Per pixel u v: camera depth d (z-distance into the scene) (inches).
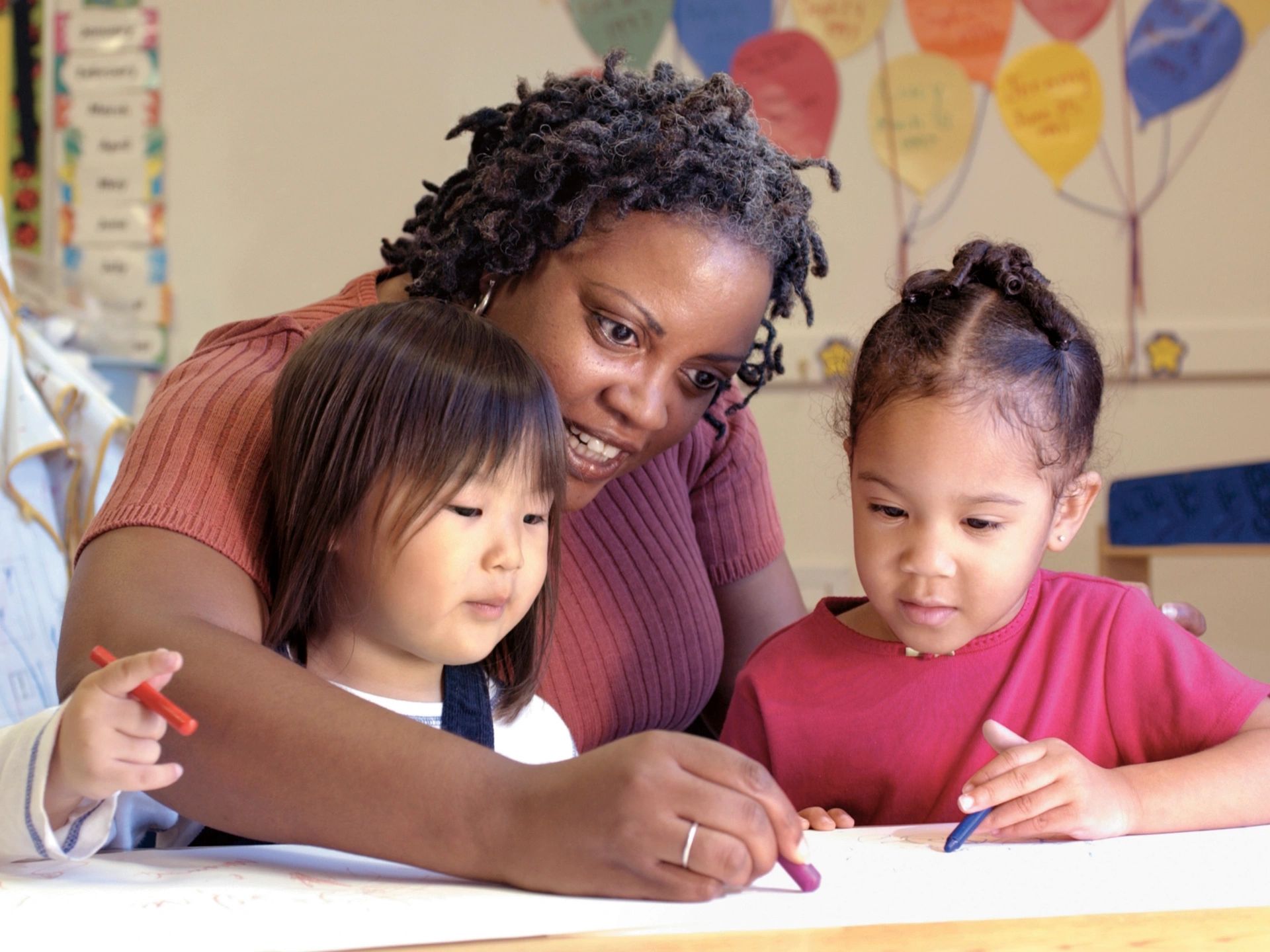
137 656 22.4
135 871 23.8
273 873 23.8
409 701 35.1
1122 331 106.0
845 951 19.1
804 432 109.3
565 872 22.0
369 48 118.0
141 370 119.6
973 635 36.4
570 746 39.8
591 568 44.2
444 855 22.7
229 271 120.1
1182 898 22.0
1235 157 104.8
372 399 31.2
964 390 34.2
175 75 120.0
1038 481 34.8
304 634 33.5
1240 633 102.5
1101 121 106.3
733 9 111.5
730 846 21.4
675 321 35.0
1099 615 37.4
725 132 35.6
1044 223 107.6
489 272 36.4
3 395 55.6
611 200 34.4
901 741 37.6
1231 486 60.6
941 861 25.3
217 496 30.3
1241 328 103.7
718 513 49.5
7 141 121.6
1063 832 27.8
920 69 108.7
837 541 108.9
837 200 110.2
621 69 37.9
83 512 57.4
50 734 22.8
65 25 120.9
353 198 118.7
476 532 31.6
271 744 23.5
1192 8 104.6
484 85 117.0
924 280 38.3
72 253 121.2
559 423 33.8
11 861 24.2
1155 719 35.7
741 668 51.2
